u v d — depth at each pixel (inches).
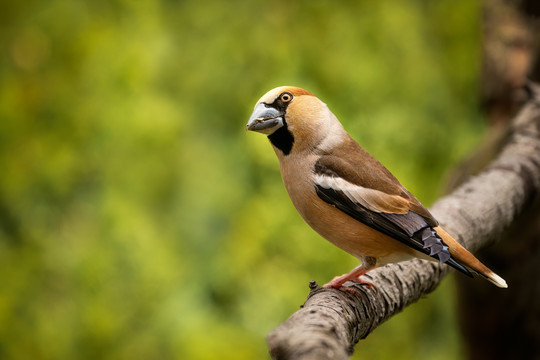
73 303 458.6
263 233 426.3
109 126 466.0
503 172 321.4
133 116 459.8
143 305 438.0
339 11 487.2
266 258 426.9
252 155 436.8
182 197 454.0
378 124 447.8
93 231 462.6
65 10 514.0
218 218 445.7
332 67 466.6
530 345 375.2
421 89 464.8
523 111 367.2
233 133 464.4
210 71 477.7
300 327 174.2
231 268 429.1
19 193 484.4
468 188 310.5
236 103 469.4
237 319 423.2
